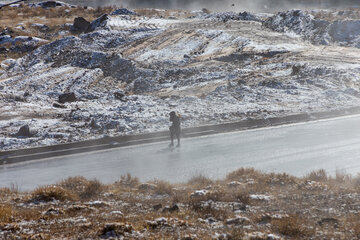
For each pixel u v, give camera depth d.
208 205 21.81
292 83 104.56
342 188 27.27
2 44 185.62
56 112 75.75
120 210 22.28
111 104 87.88
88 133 56.88
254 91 95.12
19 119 69.81
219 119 65.75
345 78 110.12
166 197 26.06
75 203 24.80
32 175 37.59
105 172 37.66
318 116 72.75
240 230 16.95
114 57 148.75
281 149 46.03
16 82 133.00
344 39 176.62
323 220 18.58
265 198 24.05
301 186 27.89
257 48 157.00
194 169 37.50
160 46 167.25
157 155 45.03
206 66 134.88
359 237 15.95
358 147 45.75
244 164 38.97
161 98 91.81
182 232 16.67
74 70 141.50
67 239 15.80
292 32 189.38
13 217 20.36
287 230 16.72
